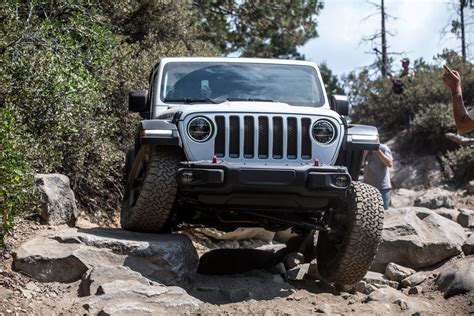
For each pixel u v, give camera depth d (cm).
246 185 625
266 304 602
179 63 775
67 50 861
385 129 2477
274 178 626
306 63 792
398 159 2211
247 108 654
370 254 648
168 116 685
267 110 652
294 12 2195
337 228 690
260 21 2112
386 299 641
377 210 646
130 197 730
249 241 1051
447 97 2369
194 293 639
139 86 1109
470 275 660
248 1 2062
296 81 769
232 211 696
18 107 782
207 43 1606
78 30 880
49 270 610
